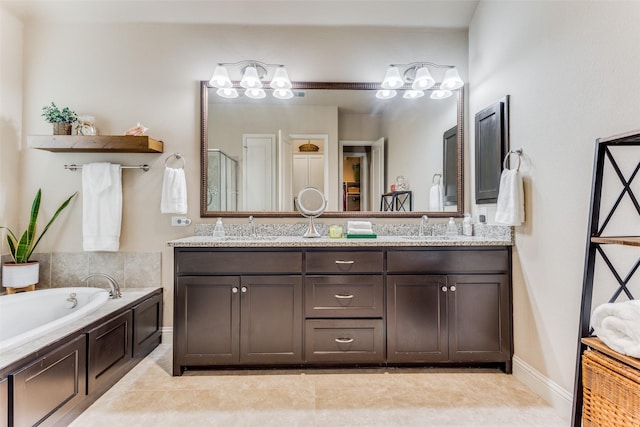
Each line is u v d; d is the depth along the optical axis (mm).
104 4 2381
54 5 2359
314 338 1990
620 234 1299
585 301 1166
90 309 1818
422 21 2527
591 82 1432
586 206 1460
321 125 2553
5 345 1331
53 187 2451
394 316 1998
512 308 2002
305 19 2504
